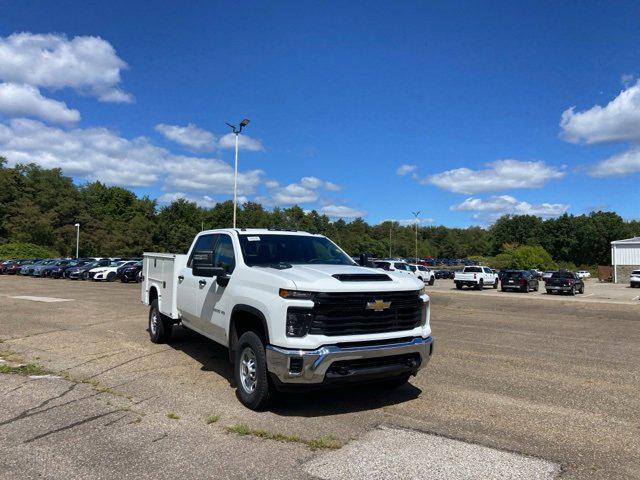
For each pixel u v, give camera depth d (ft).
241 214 354.13
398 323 16.96
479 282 115.96
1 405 17.40
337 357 15.20
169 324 28.48
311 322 15.43
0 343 29.09
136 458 12.89
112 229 306.76
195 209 362.12
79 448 13.52
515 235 413.18
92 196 350.84
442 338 32.99
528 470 12.33
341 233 380.17
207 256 19.77
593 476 12.07
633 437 14.76
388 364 16.44
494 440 14.34
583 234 368.07
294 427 15.24
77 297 61.67
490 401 18.22
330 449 13.55
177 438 14.29
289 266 18.47
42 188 311.47
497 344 30.86
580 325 41.83
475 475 12.00
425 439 14.33
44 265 133.80
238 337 18.76
